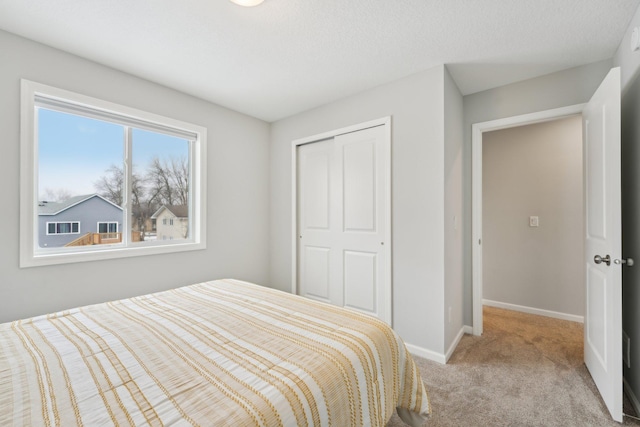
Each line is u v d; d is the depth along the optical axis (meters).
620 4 1.53
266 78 2.39
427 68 2.23
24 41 1.82
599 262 1.65
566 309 3.07
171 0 1.51
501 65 2.19
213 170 2.89
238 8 1.57
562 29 1.76
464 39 1.87
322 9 1.58
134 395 0.80
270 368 0.94
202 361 0.98
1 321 1.72
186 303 1.61
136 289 2.32
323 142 3.01
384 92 2.49
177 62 2.14
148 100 2.40
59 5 1.54
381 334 1.26
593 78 2.15
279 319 1.37
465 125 2.75
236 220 3.11
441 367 2.07
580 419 1.53
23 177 1.80
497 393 1.76
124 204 2.35
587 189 1.99
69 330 1.25
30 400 0.78
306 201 3.17
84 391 0.82
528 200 3.29
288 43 1.91
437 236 2.17
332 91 2.64
